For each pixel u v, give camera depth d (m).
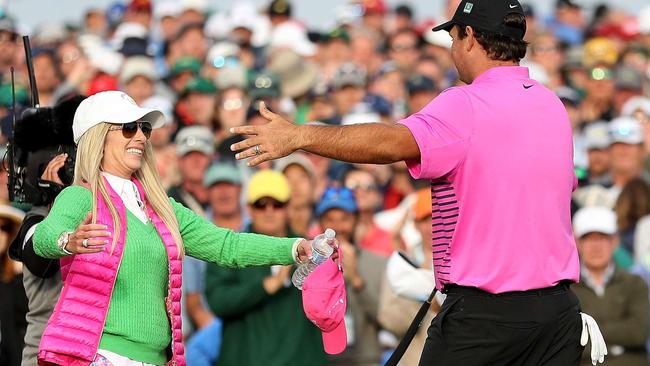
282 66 55.97
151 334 25.03
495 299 23.78
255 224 36.22
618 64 61.91
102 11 68.00
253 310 34.59
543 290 23.92
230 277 34.66
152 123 26.11
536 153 23.95
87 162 25.20
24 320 31.70
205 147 43.78
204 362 35.94
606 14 71.50
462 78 25.02
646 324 36.88
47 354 24.39
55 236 24.11
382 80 57.69
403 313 33.44
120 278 24.84
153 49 61.44
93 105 25.45
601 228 36.97
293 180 41.84
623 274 37.22
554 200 24.05
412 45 63.75
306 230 42.06
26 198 27.17
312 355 34.69
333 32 63.59
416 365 33.03
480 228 23.86
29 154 27.14
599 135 50.16
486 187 23.81
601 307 36.84
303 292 25.86
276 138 23.80
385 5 71.88
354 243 39.50
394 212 43.03
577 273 24.30
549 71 61.47
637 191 43.75
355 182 42.56
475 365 23.92
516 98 24.17
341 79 55.66
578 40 68.56
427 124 23.81
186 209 26.39
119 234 24.89
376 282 37.34
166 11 66.88
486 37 24.58
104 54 55.97
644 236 43.25
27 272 26.98
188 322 39.84
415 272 32.84
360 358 36.75
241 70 50.47
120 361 24.72
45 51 54.03
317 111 53.69
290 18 67.00
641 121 54.94
